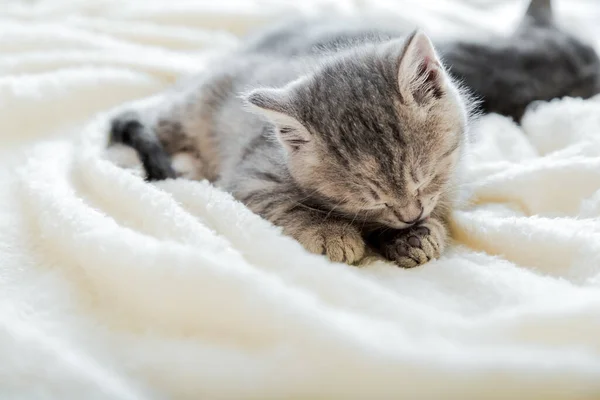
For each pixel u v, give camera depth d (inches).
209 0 27.7
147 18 25.4
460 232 14.2
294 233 14.0
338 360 10.6
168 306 11.5
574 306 11.1
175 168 16.6
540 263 13.1
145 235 12.6
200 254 11.7
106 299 12.0
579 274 12.5
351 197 14.3
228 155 16.8
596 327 10.9
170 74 20.2
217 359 10.9
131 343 11.4
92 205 13.8
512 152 16.5
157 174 15.7
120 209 13.6
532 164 15.1
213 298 11.3
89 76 18.8
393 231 14.6
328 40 17.7
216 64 18.7
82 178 14.8
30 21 24.1
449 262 13.0
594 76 18.7
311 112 14.4
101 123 17.0
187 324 11.4
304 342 10.8
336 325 10.8
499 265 12.9
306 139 14.4
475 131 16.5
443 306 11.9
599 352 10.8
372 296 11.6
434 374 10.4
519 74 18.4
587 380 10.4
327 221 14.4
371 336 10.8
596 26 24.0
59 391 10.6
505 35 19.7
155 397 10.8
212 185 15.0
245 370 10.8
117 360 11.1
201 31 24.5
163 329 11.5
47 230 13.1
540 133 17.1
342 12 24.0
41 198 13.7
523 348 10.7
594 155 15.3
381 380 10.5
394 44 15.0
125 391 10.7
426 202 14.4
